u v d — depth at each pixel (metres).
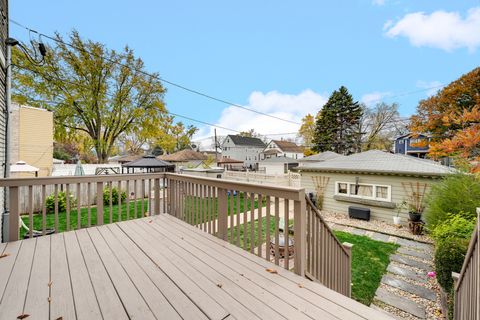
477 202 4.57
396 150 24.12
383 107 26.91
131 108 18.45
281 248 4.59
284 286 1.83
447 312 3.05
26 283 1.84
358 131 28.33
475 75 13.71
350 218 8.55
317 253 2.31
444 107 14.48
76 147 27.48
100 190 3.38
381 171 7.92
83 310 1.52
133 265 2.16
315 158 18.92
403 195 7.61
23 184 2.81
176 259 2.29
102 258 2.30
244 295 1.70
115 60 17.06
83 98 16.77
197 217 3.25
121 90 18.06
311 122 33.12
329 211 9.48
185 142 36.16
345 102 28.50
